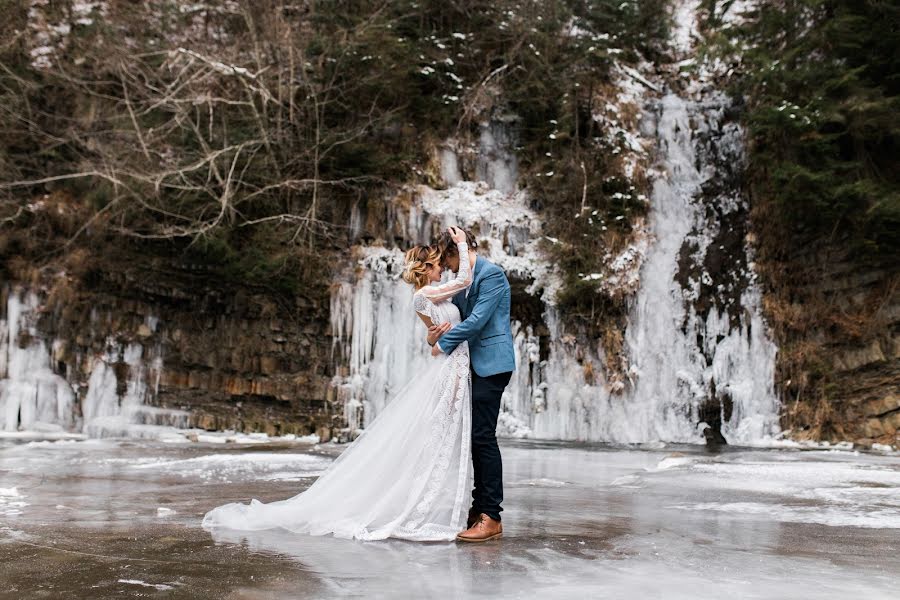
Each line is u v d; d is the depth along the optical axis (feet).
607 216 59.11
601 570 11.89
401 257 56.13
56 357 49.88
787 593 10.46
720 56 62.69
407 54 60.75
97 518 16.43
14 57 57.88
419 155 62.03
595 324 56.08
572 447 44.50
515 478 26.35
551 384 55.36
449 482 15.58
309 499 15.78
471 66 65.31
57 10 60.34
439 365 15.64
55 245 52.47
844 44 52.85
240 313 53.93
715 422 53.62
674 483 24.76
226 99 58.75
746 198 59.47
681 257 59.21
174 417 50.70
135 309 52.29
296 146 58.65
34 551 12.84
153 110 58.23
